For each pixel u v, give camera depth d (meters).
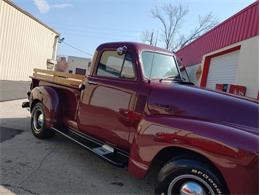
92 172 4.52
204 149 2.96
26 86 15.68
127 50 4.27
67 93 5.44
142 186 4.20
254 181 2.73
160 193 3.27
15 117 7.83
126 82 4.15
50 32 21.55
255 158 2.73
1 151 5.05
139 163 3.48
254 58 9.09
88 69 4.89
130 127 3.98
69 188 3.91
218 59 13.12
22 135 6.15
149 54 4.31
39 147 5.46
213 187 2.94
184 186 3.12
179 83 4.26
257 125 3.14
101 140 4.52
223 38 12.38
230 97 3.54
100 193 3.86
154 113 3.74
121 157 4.14
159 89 3.82
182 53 23.03
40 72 6.47
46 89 5.72
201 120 3.30
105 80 4.45
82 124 4.78
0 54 14.95
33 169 4.41
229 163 2.82
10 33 15.70
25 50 17.77
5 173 4.16
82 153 5.32
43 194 3.67
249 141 2.80
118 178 4.41
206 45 15.16
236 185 2.78
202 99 3.51
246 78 9.39
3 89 12.91
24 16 17.00
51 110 5.45
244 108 3.31
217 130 2.99
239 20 10.88
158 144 3.31
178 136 3.15
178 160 3.17
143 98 3.90
